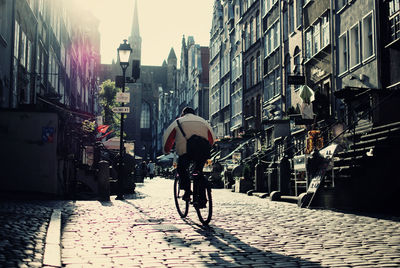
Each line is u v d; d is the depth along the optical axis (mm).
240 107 41500
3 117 15312
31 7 24859
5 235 6488
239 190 22922
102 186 15430
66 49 40125
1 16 19125
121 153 16531
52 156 15289
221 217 10164
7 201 13062
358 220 9680
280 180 16688
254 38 37375
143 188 27094
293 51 27594
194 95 69562
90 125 22172
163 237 7156
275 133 26297
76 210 11086
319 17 23016
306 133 20109
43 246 5926
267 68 33906
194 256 5672
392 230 8047
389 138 12195
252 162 25219
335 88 20922
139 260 5414
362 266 5117
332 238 7164
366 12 18062
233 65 44594
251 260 5469
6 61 19516
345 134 17062
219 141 36156
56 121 15422
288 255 5773
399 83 15367
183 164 8695
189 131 8641
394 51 16016
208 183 8562
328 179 13656
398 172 11398
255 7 37000
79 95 50844
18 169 15258
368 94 15625
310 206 13023
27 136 15344
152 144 125000
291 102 27438
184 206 9820
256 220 9617
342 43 20562
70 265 5090
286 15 29484
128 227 8242
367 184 11930
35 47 26000
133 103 120250
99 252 5883
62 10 37156
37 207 11070
